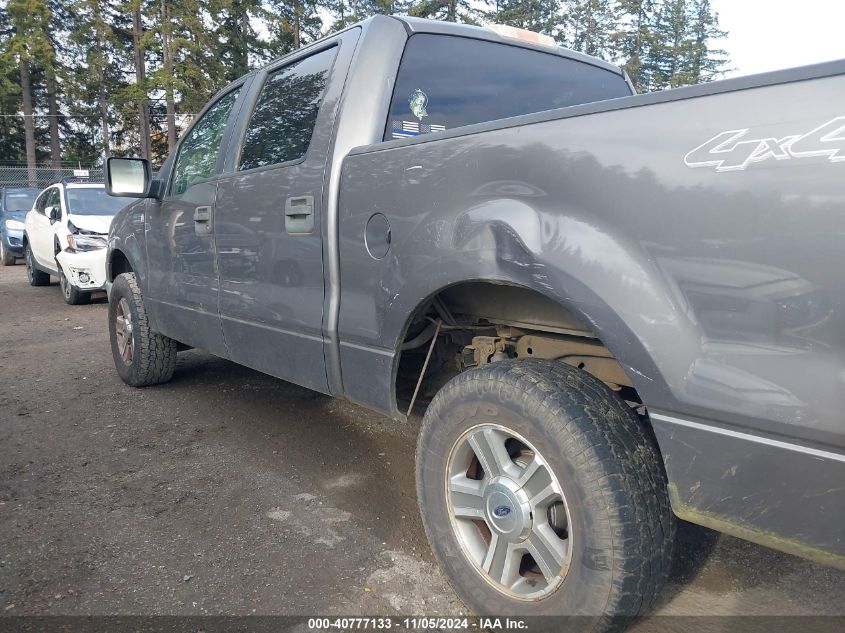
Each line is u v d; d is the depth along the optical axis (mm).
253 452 3840
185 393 4996
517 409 1986
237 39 34094
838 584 2443
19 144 44812
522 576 2109
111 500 3252
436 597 2428
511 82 3357
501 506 2066
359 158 2602
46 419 4496
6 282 12805
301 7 34375
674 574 2514
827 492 1422
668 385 1644
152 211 4457
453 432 2213
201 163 3969
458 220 2152
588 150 1805
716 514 1614
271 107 3412
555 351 2418
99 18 34094
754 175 1476
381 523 2988
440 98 3070
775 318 1460
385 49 2908
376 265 2506
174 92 32469
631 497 1797
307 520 3020
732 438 1552
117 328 5207
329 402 4750
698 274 1577
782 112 1442
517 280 1966
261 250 3205
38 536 2906
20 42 33750
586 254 1787
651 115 1687
